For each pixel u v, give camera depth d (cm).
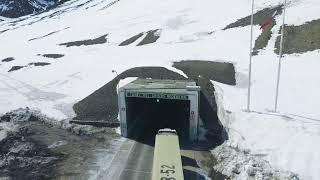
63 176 3884
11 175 3938
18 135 5091
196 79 5941
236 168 3762
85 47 10838
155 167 3209
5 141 4878
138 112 5612
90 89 7038
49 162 4241
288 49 6725
